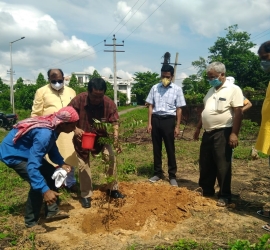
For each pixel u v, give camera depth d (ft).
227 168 15.15
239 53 138.92
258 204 15.67
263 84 131.23
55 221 13.75
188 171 22.79
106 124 13.64
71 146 17.30
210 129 15.35
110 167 15.28
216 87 15.39
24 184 19.86
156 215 13.57
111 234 12.35
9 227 12.97
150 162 25.07
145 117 89.35
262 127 13.25
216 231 12.55
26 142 12.20
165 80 18.60
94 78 13.93
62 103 17.78
